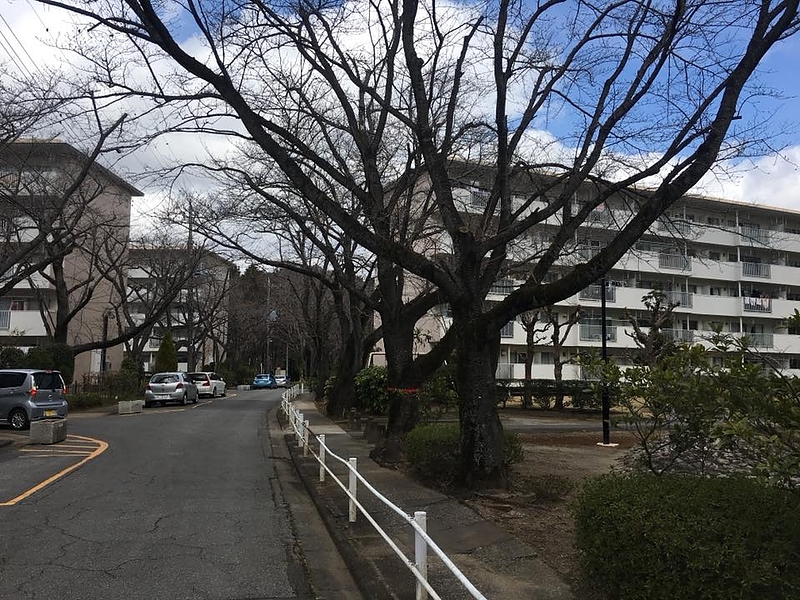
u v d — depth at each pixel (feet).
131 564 19.72
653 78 27.35
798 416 12.37
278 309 165.07
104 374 115.65
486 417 27.96
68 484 32.96
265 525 25.16
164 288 114.32
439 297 40.75
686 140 26.16
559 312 122.52
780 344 125.39
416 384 39.34
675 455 23.53
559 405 92.84
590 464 38.91
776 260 131.44
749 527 12.48
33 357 87.04
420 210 54.13
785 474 12.16
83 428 63.72
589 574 15.47
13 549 21.15
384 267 41.29
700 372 16.72
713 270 125.59
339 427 65.31
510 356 126.21
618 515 14.10
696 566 12.01
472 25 37.06
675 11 25.81
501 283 82.12
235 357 225.76
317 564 20.29
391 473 34.81
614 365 21.67
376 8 39.37
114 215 92.73
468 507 25.48
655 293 76.54
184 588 17.70
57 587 17.58
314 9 33.81
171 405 106.73
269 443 53.88
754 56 23.12
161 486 32.89
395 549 16.39
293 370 285.02
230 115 35.22
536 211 30.40
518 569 18.13
